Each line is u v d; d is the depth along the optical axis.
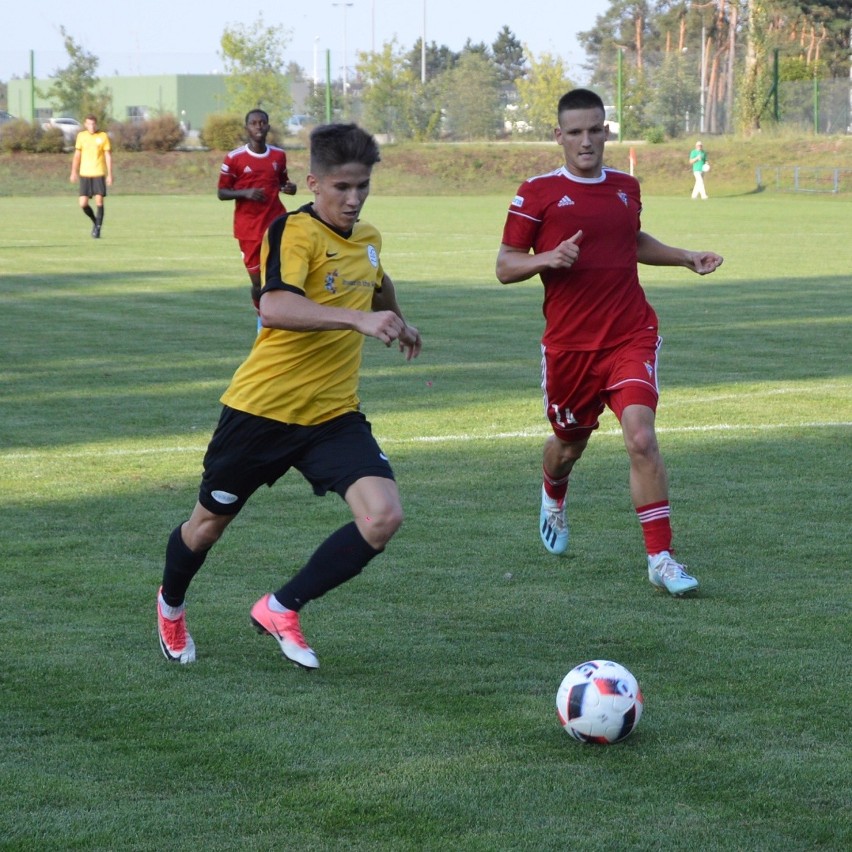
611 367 16.22
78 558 16.61
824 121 149.50
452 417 26.61
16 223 87.19
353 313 11.48
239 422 12.33
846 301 47.34
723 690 12.01
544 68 173.00
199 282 52.59
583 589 15.43
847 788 9.87
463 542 17.50
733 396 29.00
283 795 9.71
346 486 12.19
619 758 10.43
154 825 9.22
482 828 9.17
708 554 16.94
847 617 14.27
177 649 12.80
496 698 11.80
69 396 28.64
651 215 96.19
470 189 138.25
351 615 14.34
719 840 9.01
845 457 22.89
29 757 10.43
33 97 150.38
